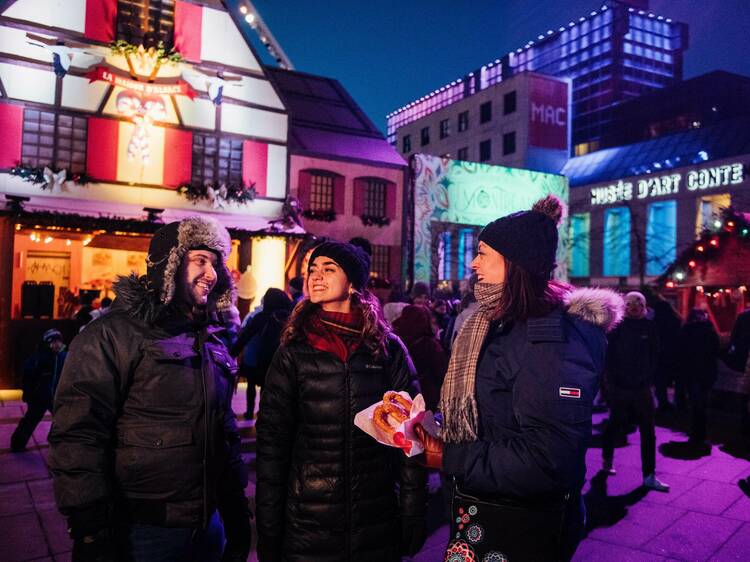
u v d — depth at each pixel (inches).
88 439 74.8
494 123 1550.2
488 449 62.9
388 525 89.6
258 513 87.1
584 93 2472.9
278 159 572.1
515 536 63.7
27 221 412.5
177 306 86.6
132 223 438.9
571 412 59.6
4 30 448.5
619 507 189.9
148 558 78.7
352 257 93.5
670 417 339.3
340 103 727.1
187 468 80.6
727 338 370.3
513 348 64.5
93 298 425.1
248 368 247.0
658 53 2460.6
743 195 1022.4
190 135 523.5
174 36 516.7
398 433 70.6
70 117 474.0
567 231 842.8
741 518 180.9
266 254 561.3
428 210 704.4
